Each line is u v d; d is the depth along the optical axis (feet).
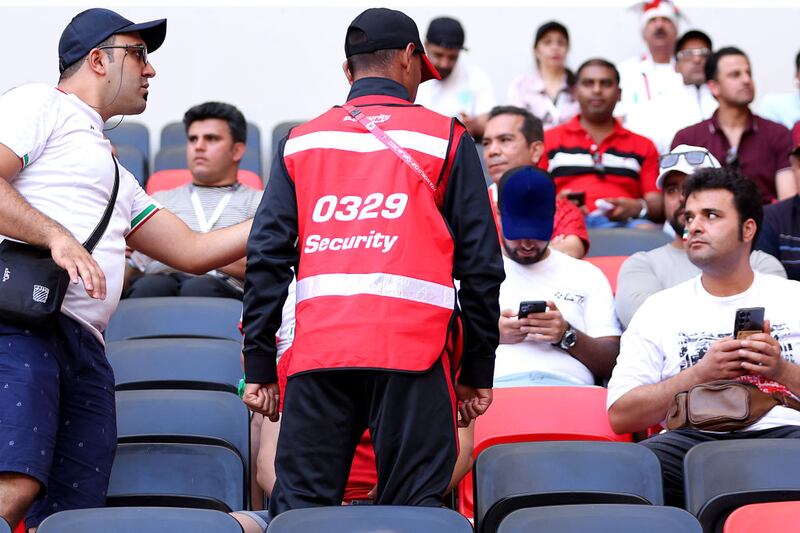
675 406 31.73
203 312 40.09
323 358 22.72
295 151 24.20
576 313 38.40
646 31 64.13
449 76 62.49
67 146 27.63
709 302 33.96
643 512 24.20
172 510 23.59
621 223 53.98
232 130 49.49
